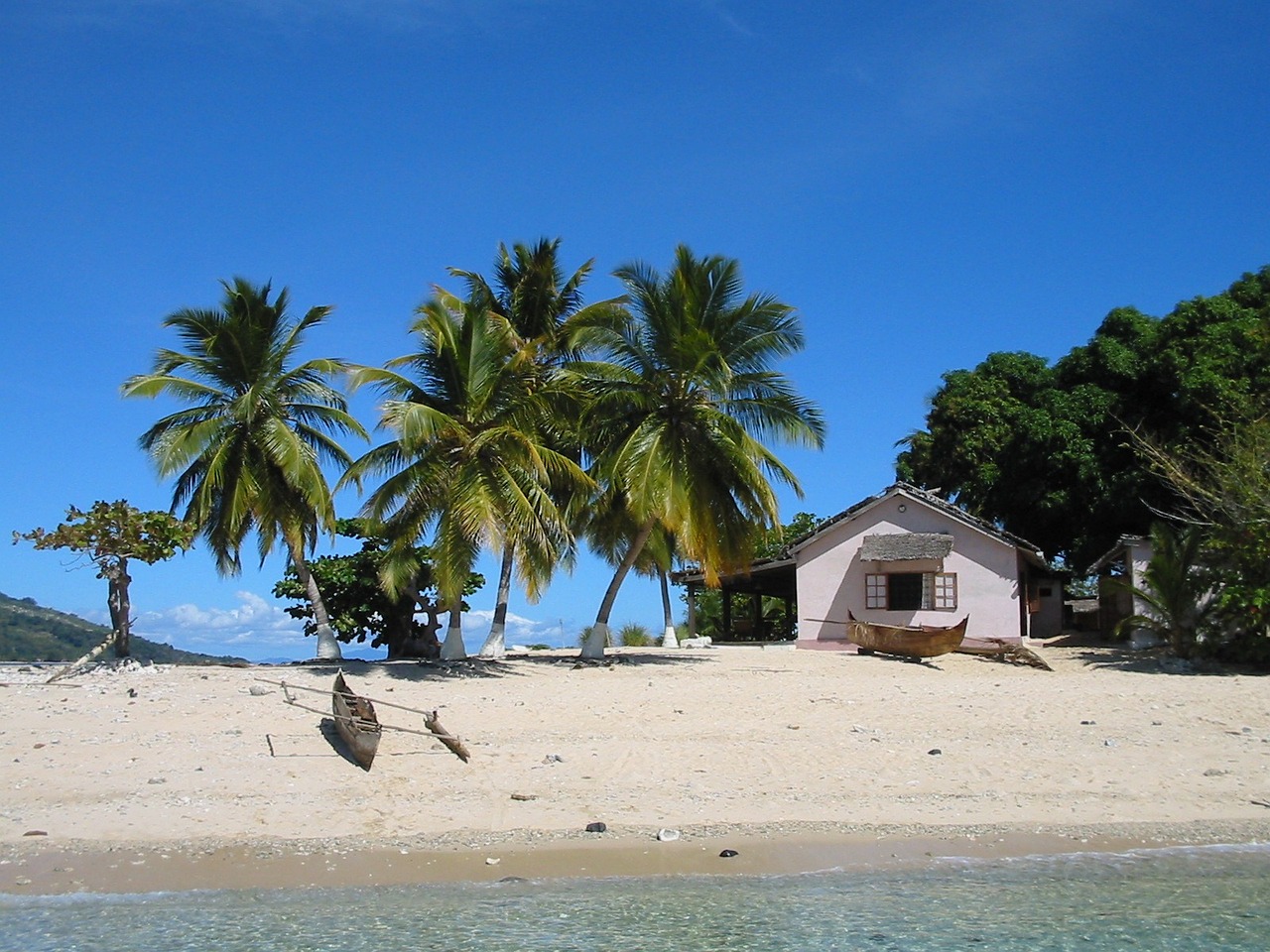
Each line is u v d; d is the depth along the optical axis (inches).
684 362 935.7
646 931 369.4
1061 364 1528.1
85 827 468.4
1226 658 964.6
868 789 530.0
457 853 447.8
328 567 1124.5
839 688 807.7
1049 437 1425.9
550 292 1081.4
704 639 1332.4
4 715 644.7
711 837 468.1
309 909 389.4
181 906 391.2
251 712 656.4
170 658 1069.8
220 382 994.1
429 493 880.9
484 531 826.2
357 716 586.6
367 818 485.4
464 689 785.6
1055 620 1624.0
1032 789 531.2
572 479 973.8
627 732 628.7
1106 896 404.8
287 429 958.4
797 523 1670.8
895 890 411.5
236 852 446.3
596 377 958.4
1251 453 962.7
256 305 999.0
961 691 789.2
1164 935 369.4
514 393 909.2
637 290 960.3
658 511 908.6
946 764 570.9
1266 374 1259.8
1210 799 519.2
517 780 536.4
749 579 1492.4
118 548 865.5
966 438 1534.2
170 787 514.6
